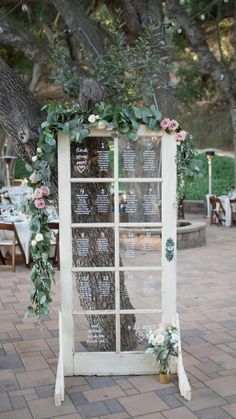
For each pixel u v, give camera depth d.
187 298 5.38
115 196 3.23
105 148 3.25
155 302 3.34
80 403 3.03
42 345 4.02
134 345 3.44
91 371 3.39
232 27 12.99
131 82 3.87
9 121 3.25
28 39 8.38
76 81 3.98
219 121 21.02
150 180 3.21
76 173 3.24
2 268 6.95
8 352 3.88
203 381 3.31
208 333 4.25
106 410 2.94
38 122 3.28
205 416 2.85
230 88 11.97
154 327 3.38
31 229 3.22
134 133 3.15
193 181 3.31
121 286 3.36
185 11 10.64
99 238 3.31
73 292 3.32
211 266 7.06
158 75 5.22
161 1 8.36
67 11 7.96
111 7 8.23
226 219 11.70
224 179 16.08
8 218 7.41
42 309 3.29
